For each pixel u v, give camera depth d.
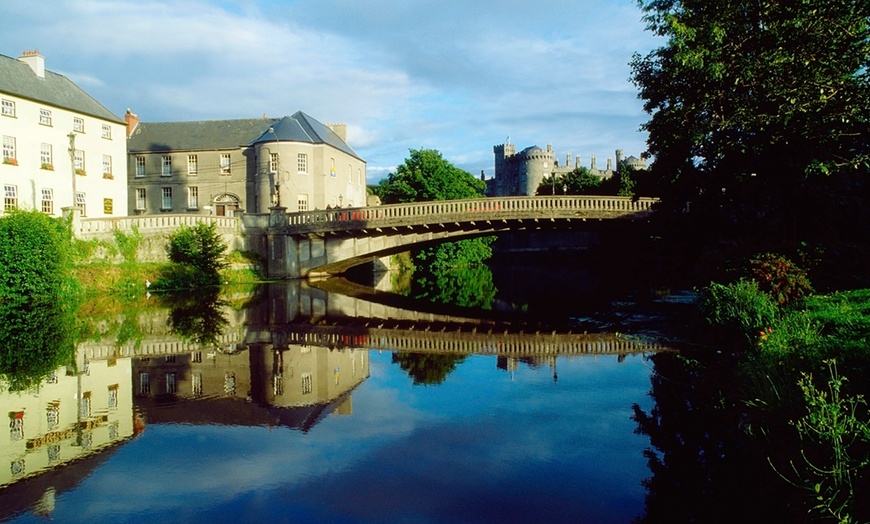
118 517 5.82
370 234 36.00
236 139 52.22
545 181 92.69
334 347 15.15
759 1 14.27
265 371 12.30
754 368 8.87
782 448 6.77
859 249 16.95
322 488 6.46
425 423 8.70
